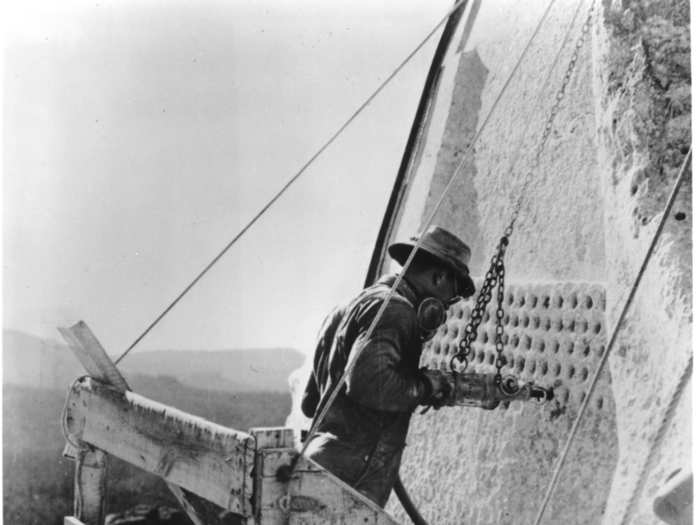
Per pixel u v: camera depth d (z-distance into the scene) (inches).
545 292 204.7
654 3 195.2
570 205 203.9
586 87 204.1
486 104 217.3
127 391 193.2
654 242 190.4
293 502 161.2
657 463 186.5
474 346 212.4
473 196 215.9
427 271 215.6
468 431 211.3
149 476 234.4
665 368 189.0
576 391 199.0
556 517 198.5
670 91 193.0
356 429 215.2
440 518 212.2
